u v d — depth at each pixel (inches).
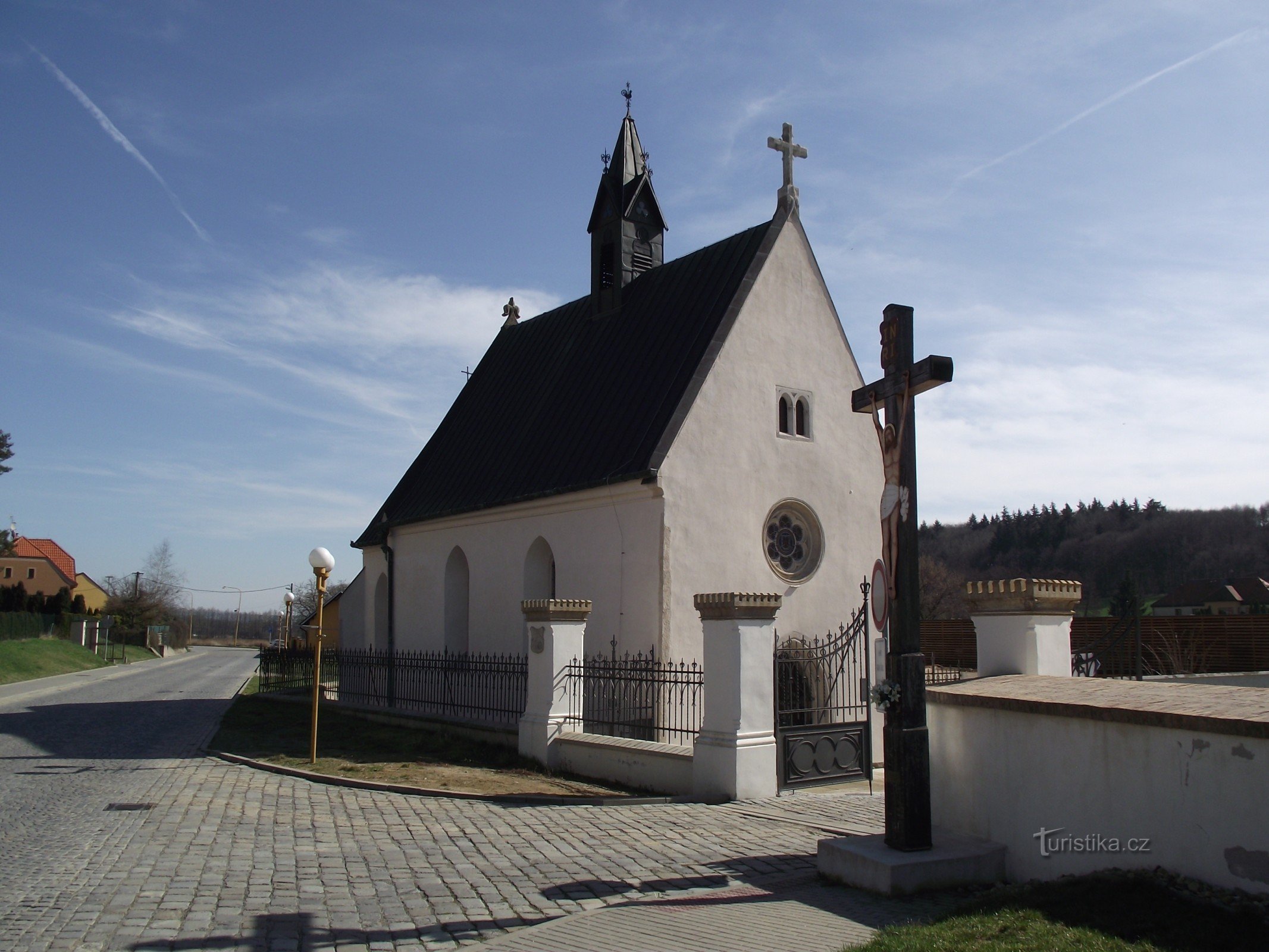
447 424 1216.8
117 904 317.1
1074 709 309.6
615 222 998.4
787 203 851.4
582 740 604.4
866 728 571.8
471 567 961.5
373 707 947.3
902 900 310.3
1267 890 253.9
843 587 826.8
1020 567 3326.8
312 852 396.5
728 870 359.3
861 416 866.8
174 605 4564.5
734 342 787.4
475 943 280.7
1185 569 2915.8
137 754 741.9
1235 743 264.2
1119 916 255.8
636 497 749.3
